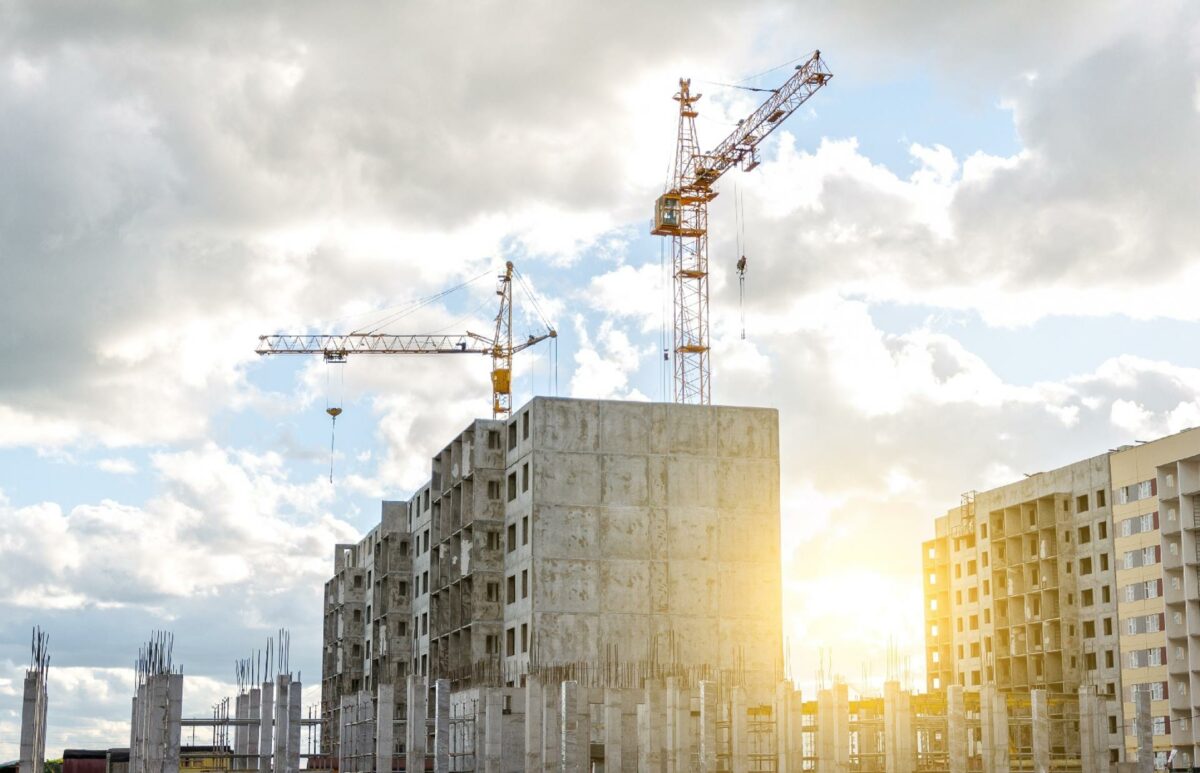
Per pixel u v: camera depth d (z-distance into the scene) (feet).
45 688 375.66
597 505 391.65
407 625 525.75
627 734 322.14
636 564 390.01
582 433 395.14
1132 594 473.26
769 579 395.55
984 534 561.84
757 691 386.11
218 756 386.11
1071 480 508.53
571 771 295.89
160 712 357.00
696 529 394.93
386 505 541.75
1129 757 462.19
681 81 605.73
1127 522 478.18
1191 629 435.12
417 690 330.34
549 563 386.73
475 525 414.82
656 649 386.11
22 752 348.18
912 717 308.81
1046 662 505.66
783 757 294.05
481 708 336.70
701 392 590.96
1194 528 436.76
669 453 397.60
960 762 281.54
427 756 427.74
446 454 463.42
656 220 597.93
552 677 355.77
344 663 614.34
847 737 286.25
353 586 620.90
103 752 567.59
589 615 385.70
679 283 599.57
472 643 408.87
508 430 416.67
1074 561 504.43
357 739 438.40
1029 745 387.14
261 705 359.46
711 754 288.51
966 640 572.10
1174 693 444.14
